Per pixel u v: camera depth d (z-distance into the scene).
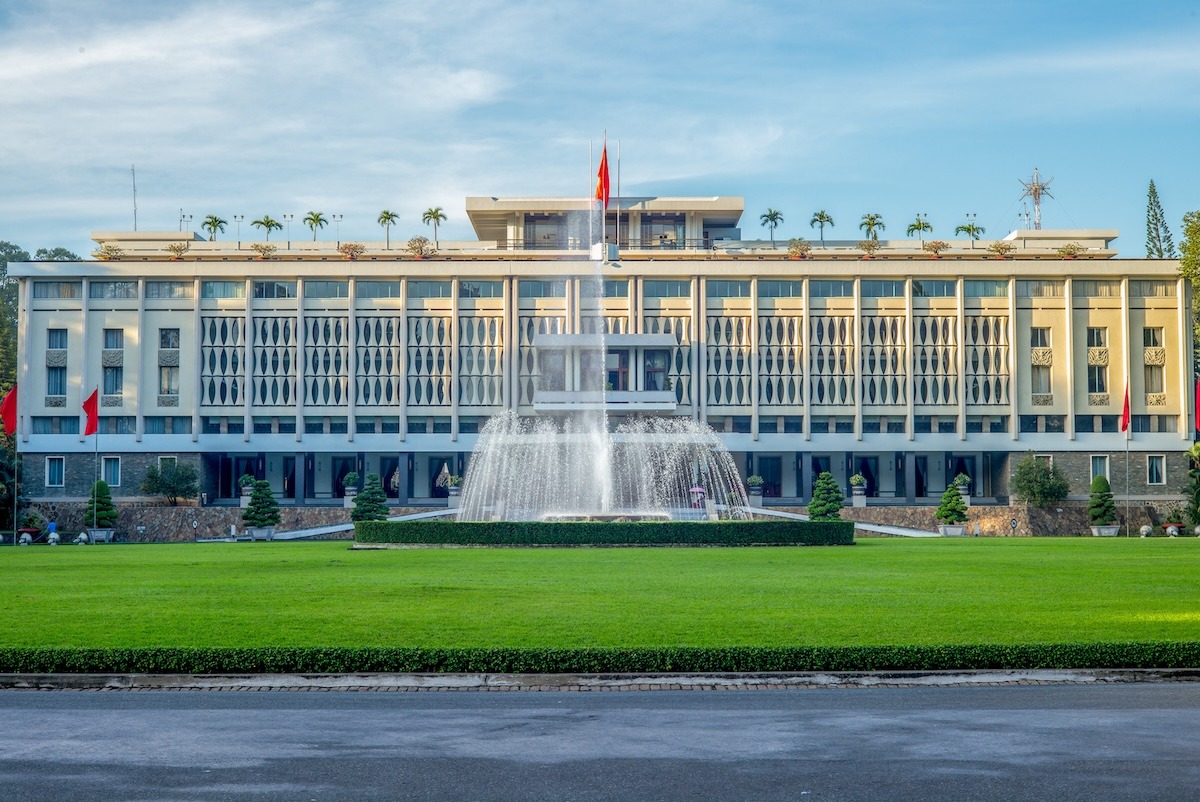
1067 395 115.06
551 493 107.25
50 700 19.55
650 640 23.89
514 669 21.14
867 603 30.97
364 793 13.66
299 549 66.19
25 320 114.00
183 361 114.94
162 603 31.52
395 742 16.19
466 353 116.50
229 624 26.72
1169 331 115.12
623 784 13.99
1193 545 67.62
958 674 21.23
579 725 17.27
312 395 115.56
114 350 114.44
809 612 28.83
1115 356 115.50
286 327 115.94
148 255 120.25
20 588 36.66
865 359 116.38
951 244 127.12
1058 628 25.66
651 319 117.00
